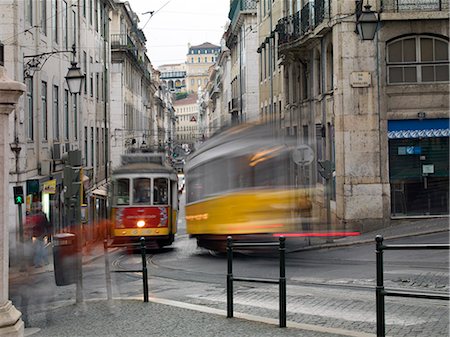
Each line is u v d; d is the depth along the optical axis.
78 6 35.59
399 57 26.14
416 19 25.59
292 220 19.91
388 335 8.27
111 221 26.09
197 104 193.00
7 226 7.44
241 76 62.28
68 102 32.47
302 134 31.41
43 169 25.83
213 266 18.92
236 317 10.05
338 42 26.12
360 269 15.52
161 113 124.56
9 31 22.39
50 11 28.20
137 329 9.62
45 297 13.41
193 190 21.39
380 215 25.84
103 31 46.50
